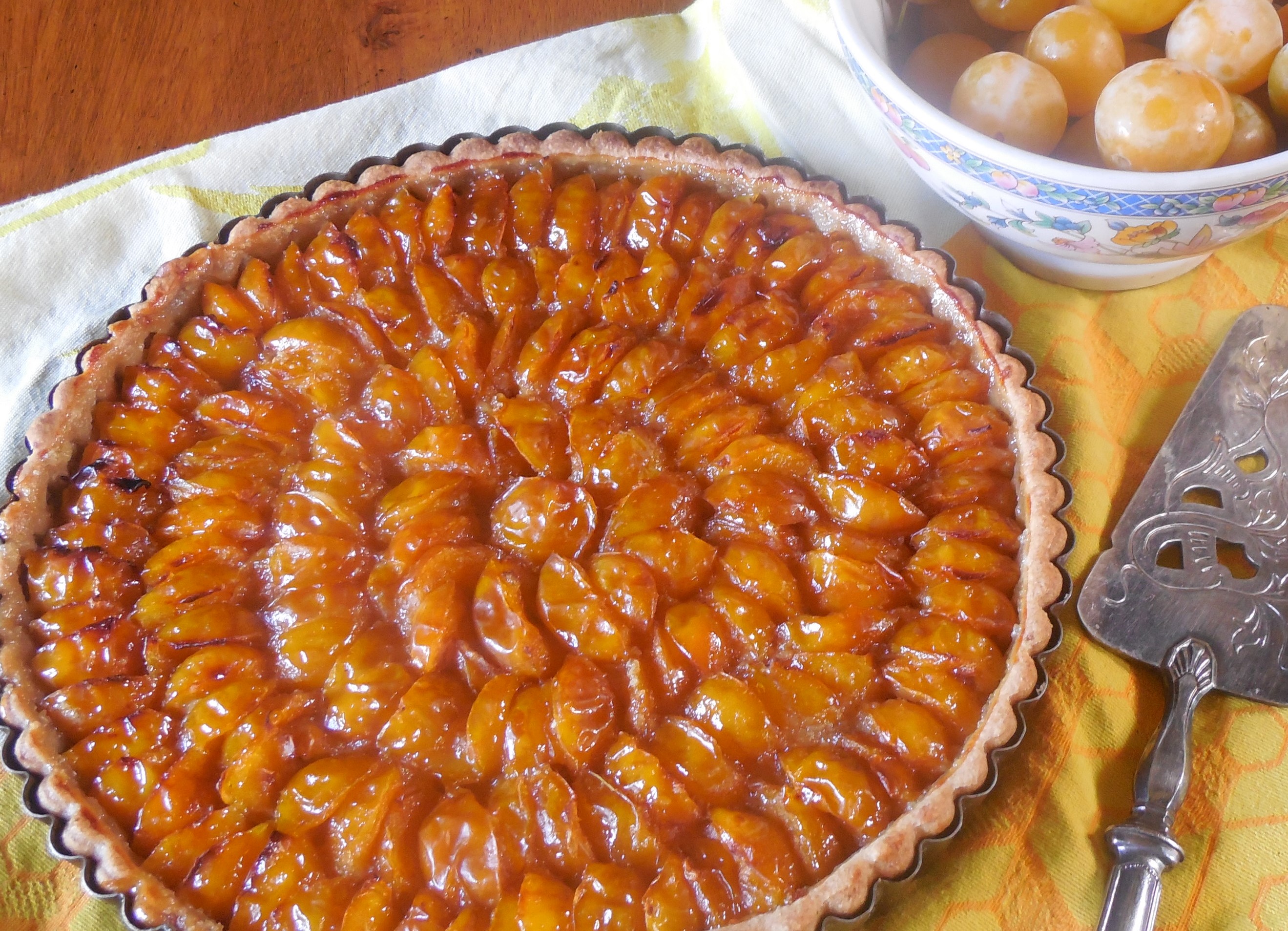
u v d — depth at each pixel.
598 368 0.46
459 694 0.43
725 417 0.46
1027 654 0.43
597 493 0.45
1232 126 0.44
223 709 0.42
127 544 0.45
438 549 0.44
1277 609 0.46
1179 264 0.50
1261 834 0.44
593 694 0.42
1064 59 0.46
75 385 0.46
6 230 0.53
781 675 0.43
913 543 0.45
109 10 0.58
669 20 0.58
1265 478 0.48
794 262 0.48
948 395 0.46
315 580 0.44
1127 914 0.42
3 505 0.49
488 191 0.49
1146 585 0.46
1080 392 0.49
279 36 0.58
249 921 0.41
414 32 0.59
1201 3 0.46
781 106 0.55
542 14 0.59
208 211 0.54
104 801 0.42
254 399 0.46
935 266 0.48
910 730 0.42
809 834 0.41
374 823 0.41
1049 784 0.45
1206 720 0.45
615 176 0.50
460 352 0.46
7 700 0.43
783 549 0.45
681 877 0.41
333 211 0.49
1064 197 0.45
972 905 0.43
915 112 0.45
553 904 0.40
